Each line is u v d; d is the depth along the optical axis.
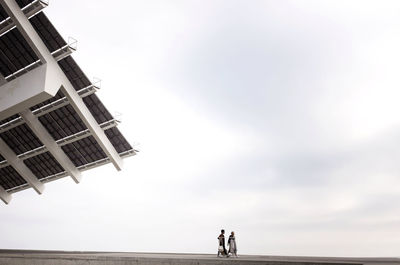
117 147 26.69
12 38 21.89
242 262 14.01
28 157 28.89
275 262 13.47
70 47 20.81
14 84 21.83
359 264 12.16
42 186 31.28
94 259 16.58
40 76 20.83
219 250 19.97
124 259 16.09
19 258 18.38
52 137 27.02
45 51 20.73
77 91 23.36
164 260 15.38
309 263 12.96
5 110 21.94
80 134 25.70
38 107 25.14
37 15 20.45
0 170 31.86
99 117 25.08
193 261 14.86
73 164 28.47
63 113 25.31
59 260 17.33
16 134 27.80
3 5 19.17
